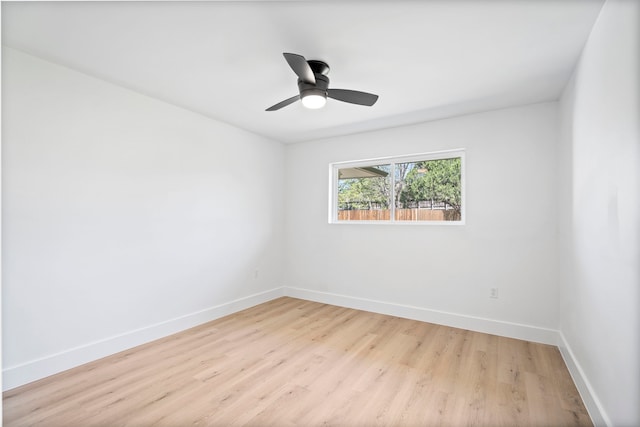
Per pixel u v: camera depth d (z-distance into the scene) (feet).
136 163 9.02
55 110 7.41
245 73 7.90
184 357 8.30
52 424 5.70
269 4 5.40
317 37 6.34
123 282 8.71
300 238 14.42
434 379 7.27
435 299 11.05
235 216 12.23
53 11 5.55
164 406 6.23
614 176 5.03
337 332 10.12
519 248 9.73
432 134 11.23
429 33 6.18
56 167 7.43
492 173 10.16
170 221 9.91
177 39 6.46
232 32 6.21
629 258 4.51
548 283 9.30
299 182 14.48
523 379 7.25
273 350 8.77
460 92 8.83
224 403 6.35
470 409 6.20
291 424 5.78
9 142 6.73
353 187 13.47
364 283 12.58
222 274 11.68
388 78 8.02
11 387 6.70
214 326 10.62
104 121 8.30
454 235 10.76
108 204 8.39
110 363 7.91
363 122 11.50
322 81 7.24
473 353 8.59
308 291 14.07
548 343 9.21
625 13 4.56
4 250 6.68
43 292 7.22
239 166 12.39
